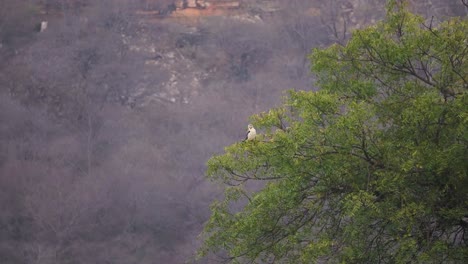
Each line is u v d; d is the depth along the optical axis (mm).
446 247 50906
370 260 54094
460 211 51750
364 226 54469
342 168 53625
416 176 54094
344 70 60906
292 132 54188
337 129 53750
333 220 55875
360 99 59250
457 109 53344
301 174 53875
